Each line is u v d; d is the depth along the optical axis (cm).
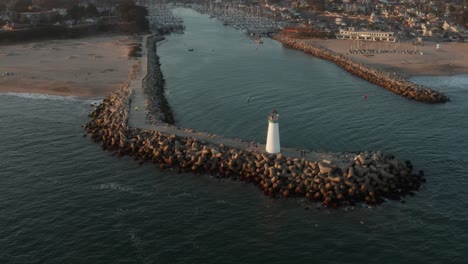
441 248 4741
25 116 9306
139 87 11000
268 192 5903
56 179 6375
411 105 10412
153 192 5978
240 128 8681
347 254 4656
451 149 7506
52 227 5138
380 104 10500
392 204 5612
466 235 4959
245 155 6612
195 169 6575
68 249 4738
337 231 5056
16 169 6712
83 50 17688
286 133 8344
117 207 5575
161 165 6719
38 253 4672
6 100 10506
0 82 12119
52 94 11056
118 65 14588
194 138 7312
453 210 5484
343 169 5994
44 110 9750
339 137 8144
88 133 8319
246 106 10231
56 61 15162
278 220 5288
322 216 5359
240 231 5072
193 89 12031
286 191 5828
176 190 6034
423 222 5219
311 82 12962
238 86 12294
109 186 6147
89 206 5600
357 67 14662
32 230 5075
